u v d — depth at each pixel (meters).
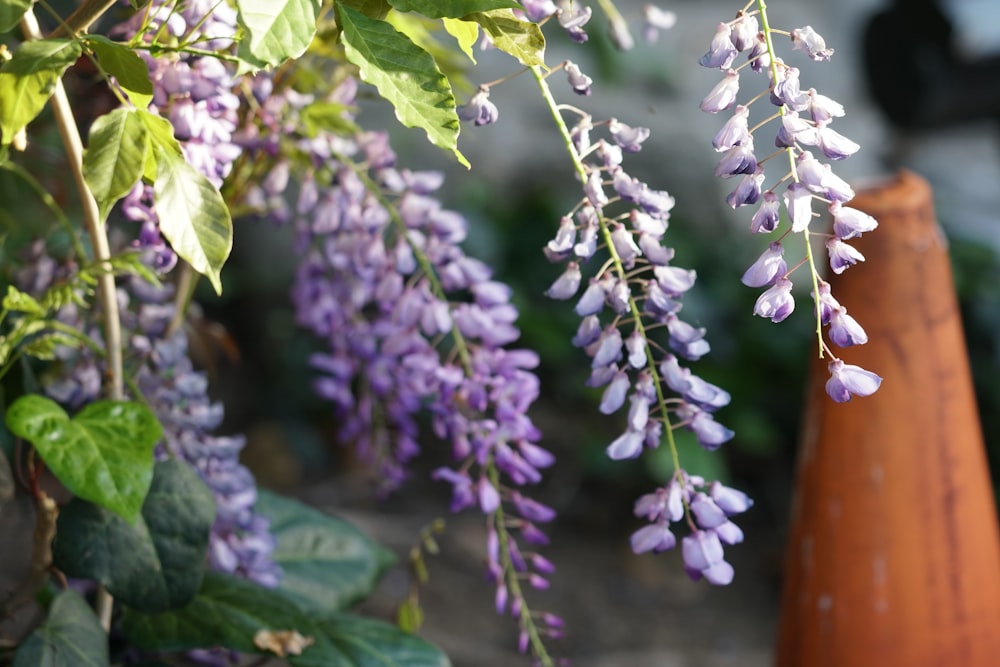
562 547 3.06
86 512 1.22
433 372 1.29
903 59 3.82
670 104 4.06
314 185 1.33
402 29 1.30
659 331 2.83
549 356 3.54
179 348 1.32
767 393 3.50
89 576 1.21
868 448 1.39
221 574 1.32
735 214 3.82
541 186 3.93
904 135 4.30
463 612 2.69
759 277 1.05
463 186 3.80
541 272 3.77
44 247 1.37
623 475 3.29
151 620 1.29
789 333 3.52
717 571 1.13
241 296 3.69
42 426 1.14
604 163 1.11
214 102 1.15
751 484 3.40
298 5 1.01
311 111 1.31
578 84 1.11
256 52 1.01
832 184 1.03
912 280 1.37
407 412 1.44
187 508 1.23
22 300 1.20
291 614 1.30
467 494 1.29
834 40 4.71
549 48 3.93
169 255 1.21
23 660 1.20
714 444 1.13
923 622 1.41
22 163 1.50
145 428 1.16
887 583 1.40
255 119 1.31
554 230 3.81
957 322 1.39
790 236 3.64
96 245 1.22
